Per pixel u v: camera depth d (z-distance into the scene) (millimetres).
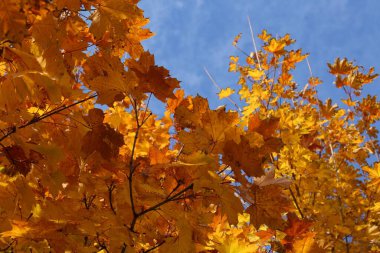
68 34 1714
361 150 4852
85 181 1709
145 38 1980
